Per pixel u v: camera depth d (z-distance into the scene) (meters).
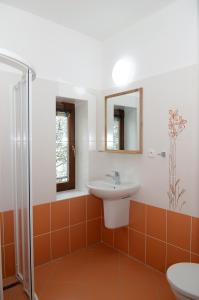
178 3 1.92
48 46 2.24
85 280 2.04
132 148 2.33
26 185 1.56
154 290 1.90
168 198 2.05
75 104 2.79
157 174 2.13
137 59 2.28
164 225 2.09
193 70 1.85
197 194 1.86
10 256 2.02
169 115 2.02
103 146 2.68
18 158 1.71
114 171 2.55
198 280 1.42
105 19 2.22
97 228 2.72
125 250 2.47
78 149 2.79
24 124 1.56
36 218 2.20
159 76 2.09
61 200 2.38
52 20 2.24
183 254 1.96
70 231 2.47
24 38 2.08
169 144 2.03
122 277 2.08
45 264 2.28
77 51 2.47
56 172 2.51
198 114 1.83
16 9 2.03
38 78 2.18
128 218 2.41
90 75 2.60
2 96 1.92
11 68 1.97
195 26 1.82
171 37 1.98
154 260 2.18
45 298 1.81
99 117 2.70
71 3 1.96
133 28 2.30
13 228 1.98
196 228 1.87
